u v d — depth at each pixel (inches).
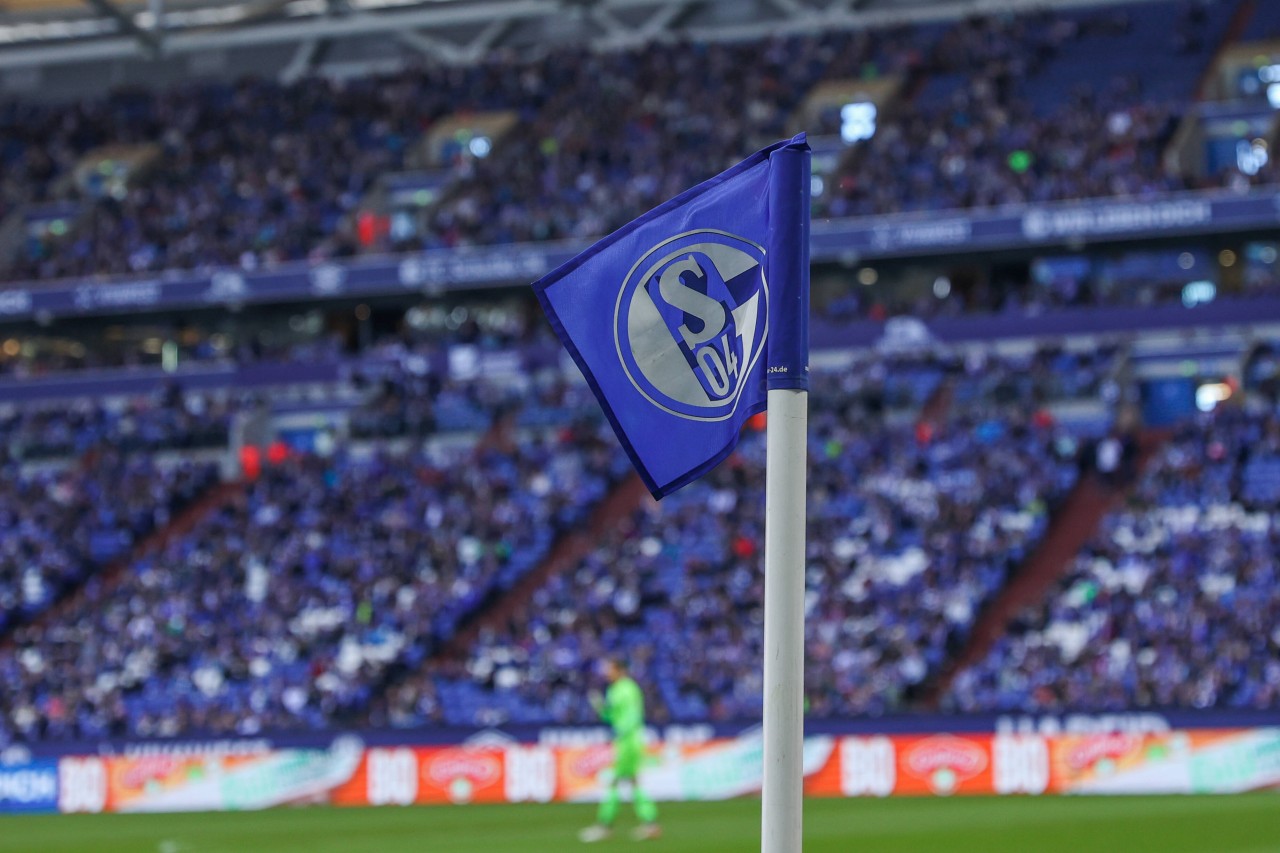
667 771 1099.9
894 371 1633.9
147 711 1366.9
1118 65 1923.0
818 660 1222.9
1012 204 1667.1
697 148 1889.8
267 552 1526.8
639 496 1560.0
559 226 1800.0
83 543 1625.2
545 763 1121.4
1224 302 1594.5
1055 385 1562.5
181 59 2329.0
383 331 1963.6
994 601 1300.4
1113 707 1050.7
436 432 1733.5
